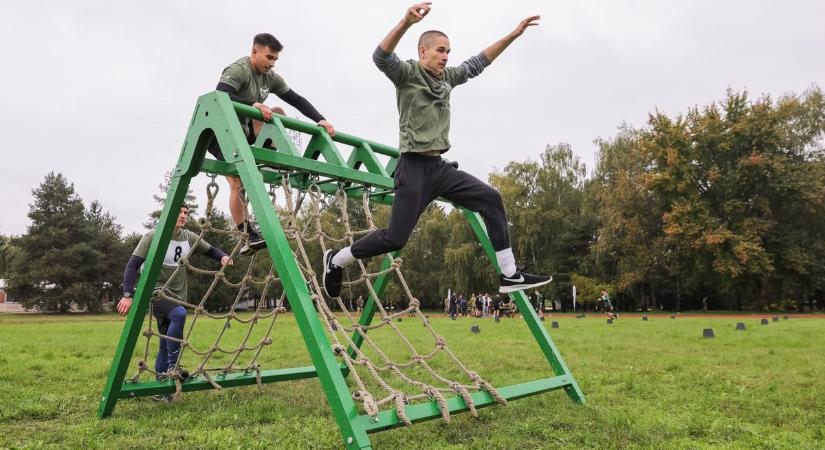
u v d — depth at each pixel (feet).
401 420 10.22
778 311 125.18
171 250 16.84
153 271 13.37
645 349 29.12
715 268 117.39
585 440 11.32
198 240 14.20
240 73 13.96
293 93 15.29
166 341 17.07
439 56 11.81
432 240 155.84
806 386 17.38
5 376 19.49
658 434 11.89
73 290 165.78
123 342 13.67
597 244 133.08
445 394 16.26
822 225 123.03
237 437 11.71
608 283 136.98
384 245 11.88
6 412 13.74
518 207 140.97
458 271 134.00
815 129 128.06
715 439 11.57
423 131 11.76
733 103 127.65
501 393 12.89
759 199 121.08
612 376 19.33
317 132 14.53
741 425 12.64
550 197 142.51
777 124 123.34
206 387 15.80
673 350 28.55
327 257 12.55
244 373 16.89
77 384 18.28
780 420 13.01
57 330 54.19
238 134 11.89
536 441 11.36
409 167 11.91
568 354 26.48
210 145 14.42
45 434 12.02
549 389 14.08
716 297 147.02
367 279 12.91
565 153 150.30
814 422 12.97
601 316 107.45
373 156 15.37
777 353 26.71
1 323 80.59
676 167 122.93
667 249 132.87
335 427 12.47
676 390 16.81
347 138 15.39
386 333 45.70
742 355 25.81
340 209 14.21
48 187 176.14
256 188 11.32
